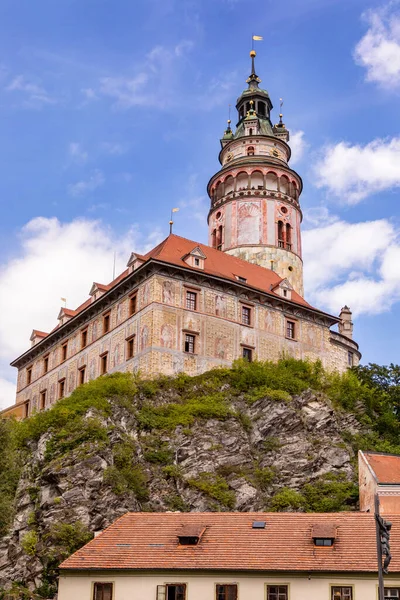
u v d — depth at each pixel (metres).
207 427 56.41
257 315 68.38
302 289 82.50
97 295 71.12
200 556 38.00
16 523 49.38
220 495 50.88
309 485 54.16
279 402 59.75
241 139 89.94
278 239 82.19
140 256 66.12
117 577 37.97
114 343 66.06
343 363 75.50
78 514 47.31
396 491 47.22
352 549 37.56
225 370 62.47
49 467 50.19
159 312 61.72
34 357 82.56
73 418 54.88
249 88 97.19
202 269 66.38
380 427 64.81
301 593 36.25
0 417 51.81
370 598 35.59
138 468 51.59
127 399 57.12
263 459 56.19
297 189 86.62
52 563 45.16
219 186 87.25
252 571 36.84
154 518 41.94
